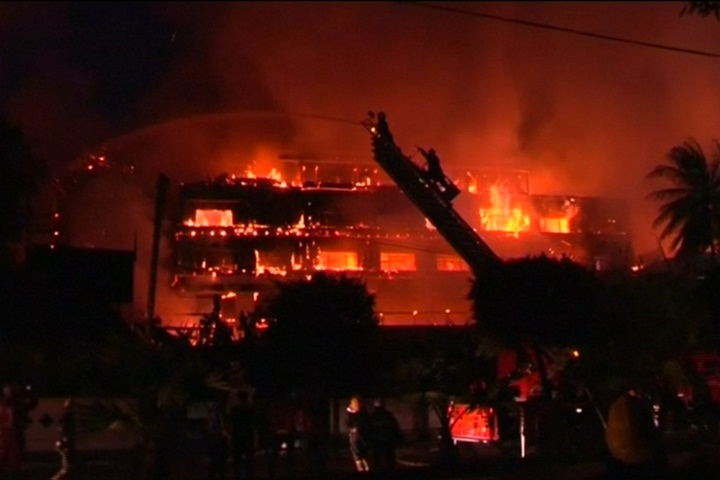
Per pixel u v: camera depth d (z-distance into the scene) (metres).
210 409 20.84
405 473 21.06
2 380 26.72
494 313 27.92
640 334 28.22
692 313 27.86
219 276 68.25
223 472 20.66
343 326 25.42
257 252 69.56
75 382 21.64
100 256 43.56
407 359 26.34
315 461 24.38
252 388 23.34
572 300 27.86
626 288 29.03
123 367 20.52
